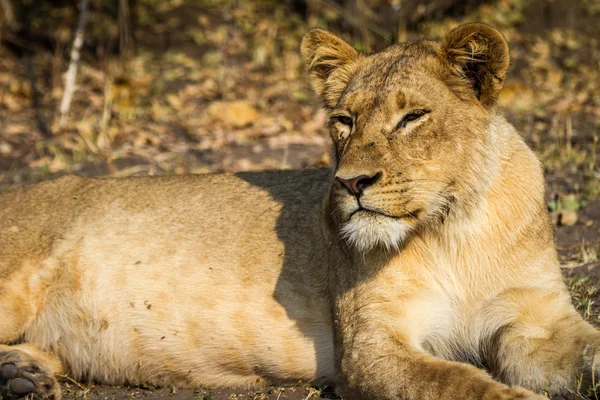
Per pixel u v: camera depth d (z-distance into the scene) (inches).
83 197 400.8
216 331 355.9
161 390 364.2
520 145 343.3
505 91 812.0
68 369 379.2
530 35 995.9
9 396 326.6
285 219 369.4
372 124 309.0
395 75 316.5
